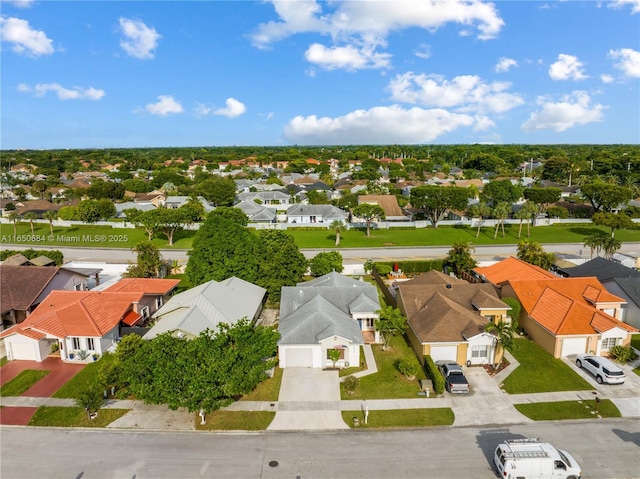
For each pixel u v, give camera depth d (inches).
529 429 1159.0
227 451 1063.6
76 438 1115.9
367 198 4606.3
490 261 2829.7
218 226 2121.1
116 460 1031.0
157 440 1107.3
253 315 1713.8
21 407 1253.1
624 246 3299.7
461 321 1534.2
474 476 982.4
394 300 1980.8
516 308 1723.7
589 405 1267.2
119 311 1680.6
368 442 1100.5
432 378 1360.7
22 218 4222.4
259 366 1237.1
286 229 4101.9
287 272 2065.7
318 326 1509.6
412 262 2613.2
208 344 1216.2
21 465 1013.8
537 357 1556.3
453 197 3907.5
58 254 2632.9
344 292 1822.1
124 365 1204.5
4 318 1824.6
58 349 1584.6
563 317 1587.1
